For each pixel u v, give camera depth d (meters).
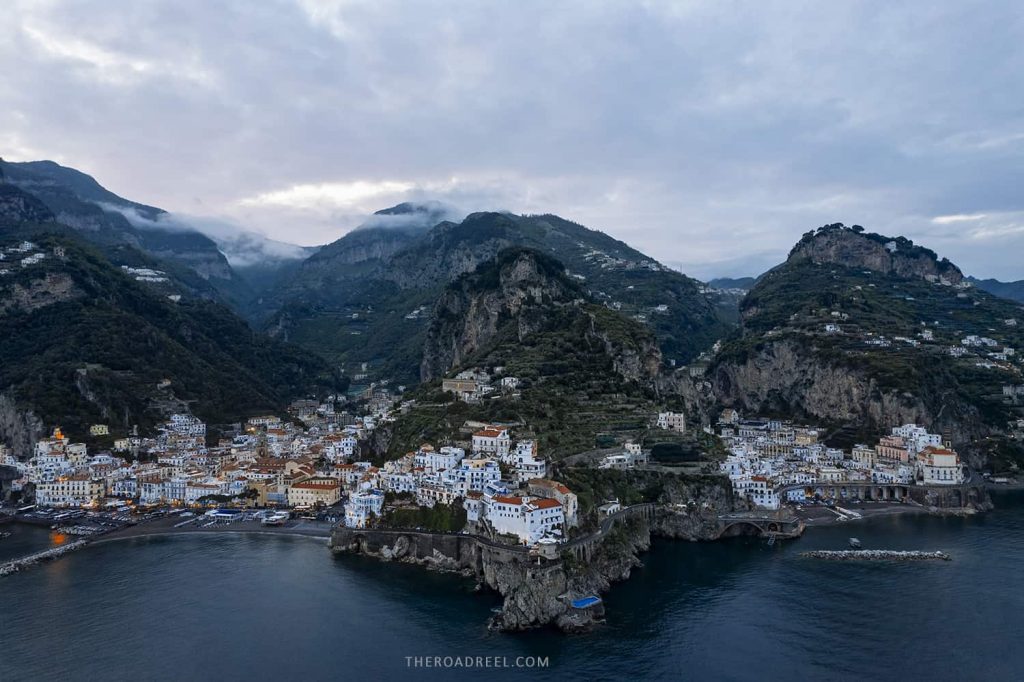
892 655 185.50
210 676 176.25
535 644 192.88
